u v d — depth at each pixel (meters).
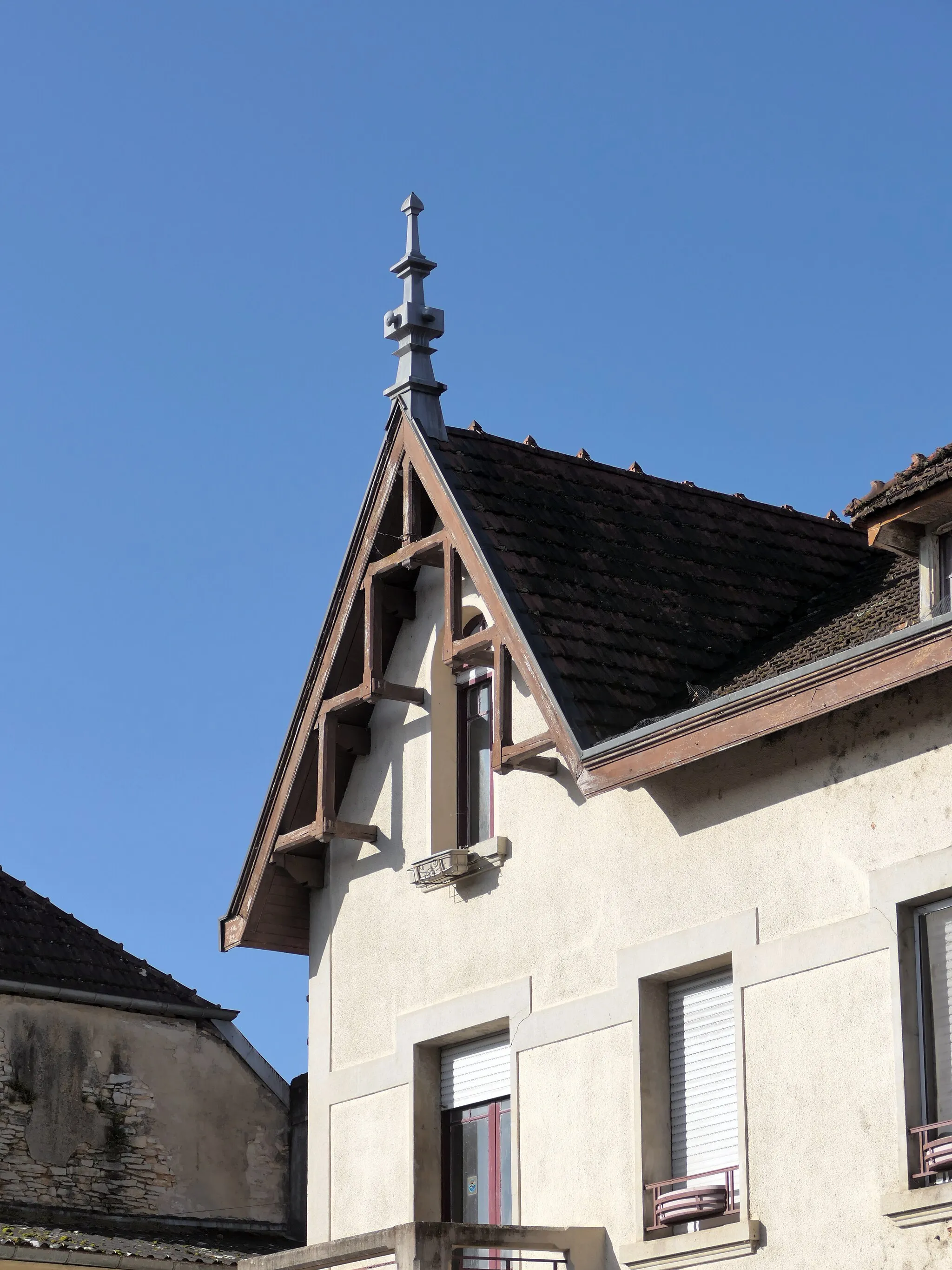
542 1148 19.41
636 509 22.25
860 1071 16.78
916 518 17.64
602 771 18.59
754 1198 17.33
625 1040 18.86
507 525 20.78
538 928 20.08
